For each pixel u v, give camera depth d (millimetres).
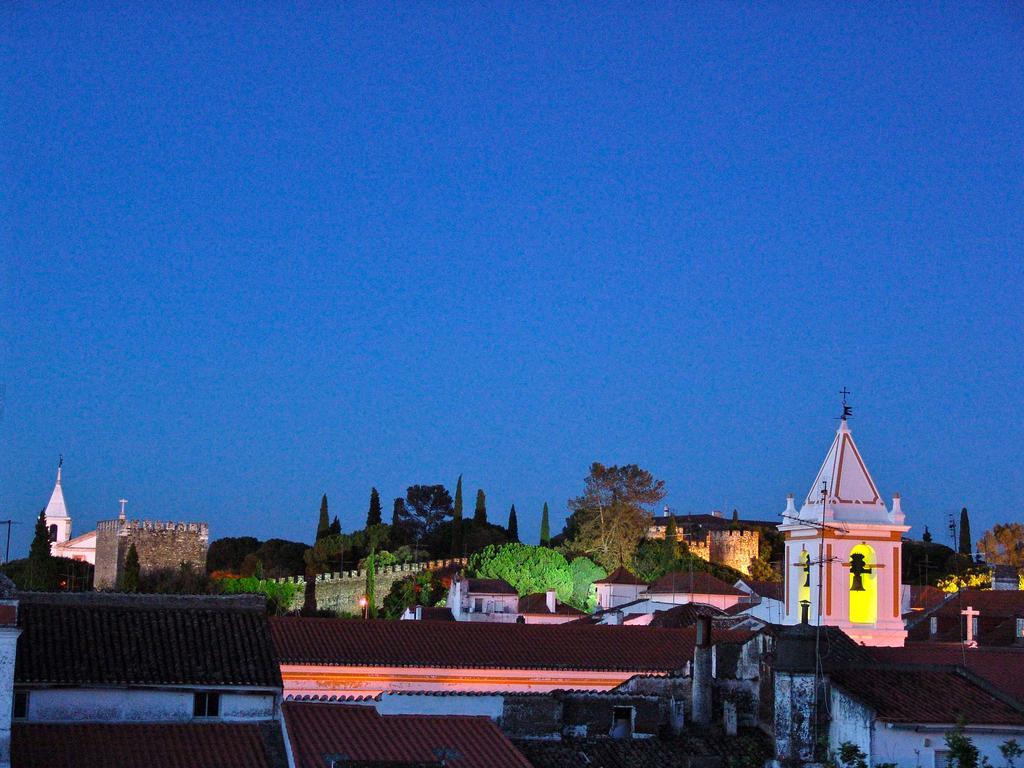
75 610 56344
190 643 55344
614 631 81188
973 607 98500
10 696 44500
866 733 47625
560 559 171250
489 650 76188
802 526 76312
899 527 75812
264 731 51719
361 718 50562
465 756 48000
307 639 74500
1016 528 181000
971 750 45344
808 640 50031
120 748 48719
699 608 108375
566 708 55594
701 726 55031
